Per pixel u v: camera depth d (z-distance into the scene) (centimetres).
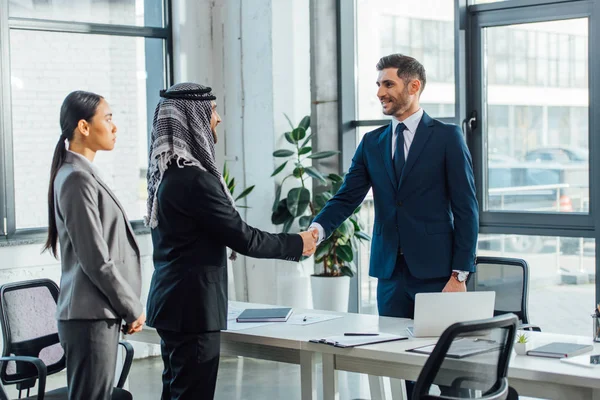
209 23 653
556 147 546
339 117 646
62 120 321
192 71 643
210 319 312
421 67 376
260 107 629
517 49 559
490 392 267
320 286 610
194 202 308
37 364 318
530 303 565
